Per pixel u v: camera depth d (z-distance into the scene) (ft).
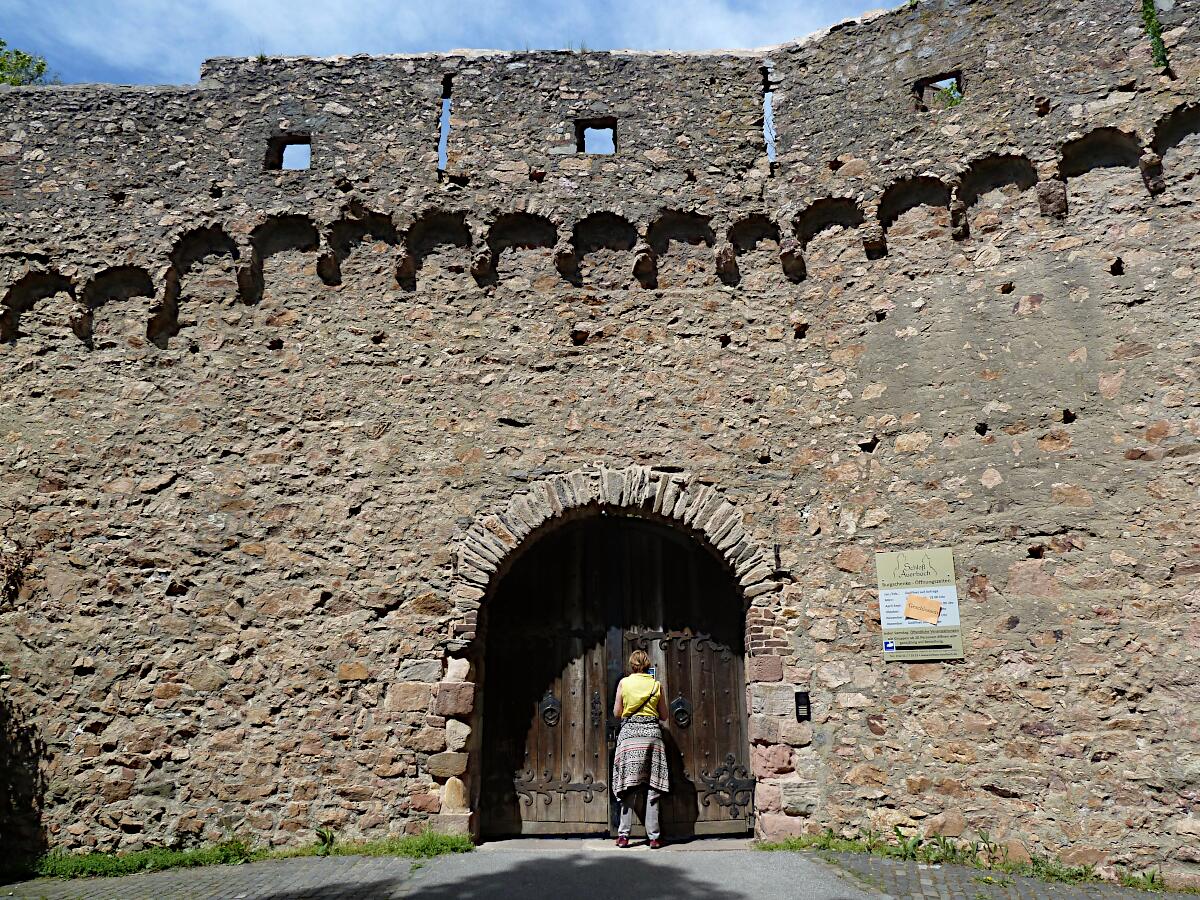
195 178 29.48
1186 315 23.82
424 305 28.66
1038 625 23.45
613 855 22.81
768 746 24.80
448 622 25.99
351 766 24.99
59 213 29.37
